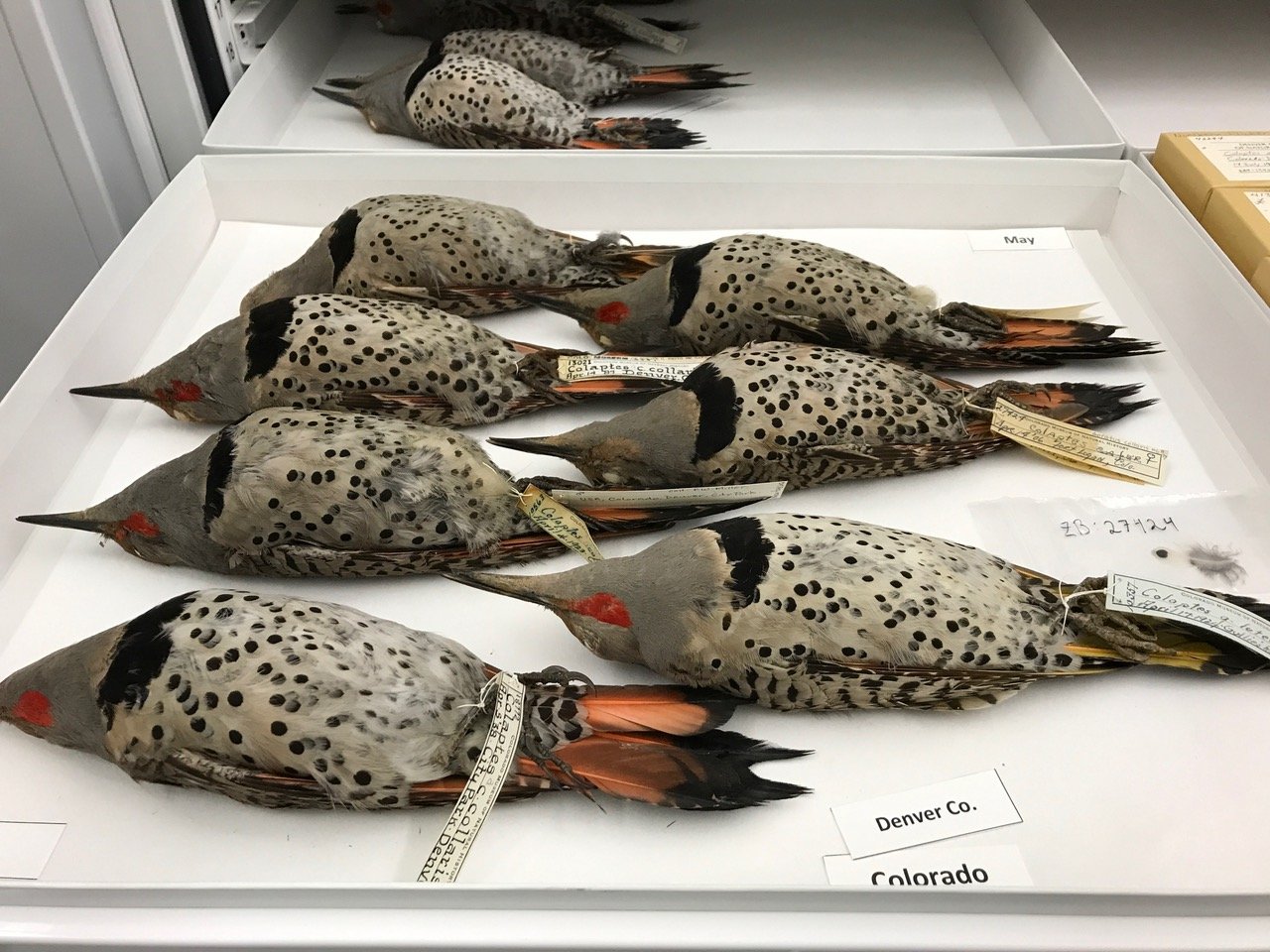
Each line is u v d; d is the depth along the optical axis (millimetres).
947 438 407
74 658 317
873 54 679
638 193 543
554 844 309
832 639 313
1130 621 338
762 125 604
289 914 273
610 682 348
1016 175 530
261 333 423
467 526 376
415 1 683
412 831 314
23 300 641
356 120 625
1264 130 581
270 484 364
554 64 621
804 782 323
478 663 331
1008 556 388
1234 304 435
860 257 526
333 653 301
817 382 397
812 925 270
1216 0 737
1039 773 326
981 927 270
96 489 422
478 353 435
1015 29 643
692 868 303
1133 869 303
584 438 406
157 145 599
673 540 340
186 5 561
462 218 479
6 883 275
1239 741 334
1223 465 424
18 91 532
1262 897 269
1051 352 455
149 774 306
